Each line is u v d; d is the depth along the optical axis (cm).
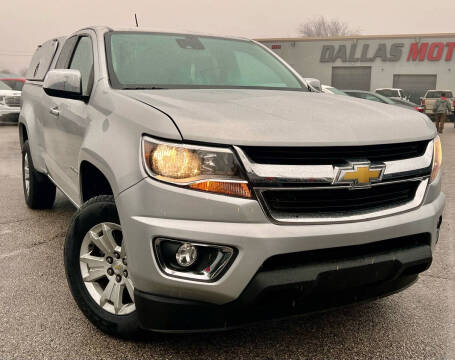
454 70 3073
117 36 344
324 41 3225
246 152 211
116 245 257
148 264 217
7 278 344
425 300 316
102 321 260
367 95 1445
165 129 218
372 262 226
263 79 360
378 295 245
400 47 3133
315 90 363
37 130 441
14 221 484
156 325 224
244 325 219
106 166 240
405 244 244
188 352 249
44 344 257
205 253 215
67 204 555
